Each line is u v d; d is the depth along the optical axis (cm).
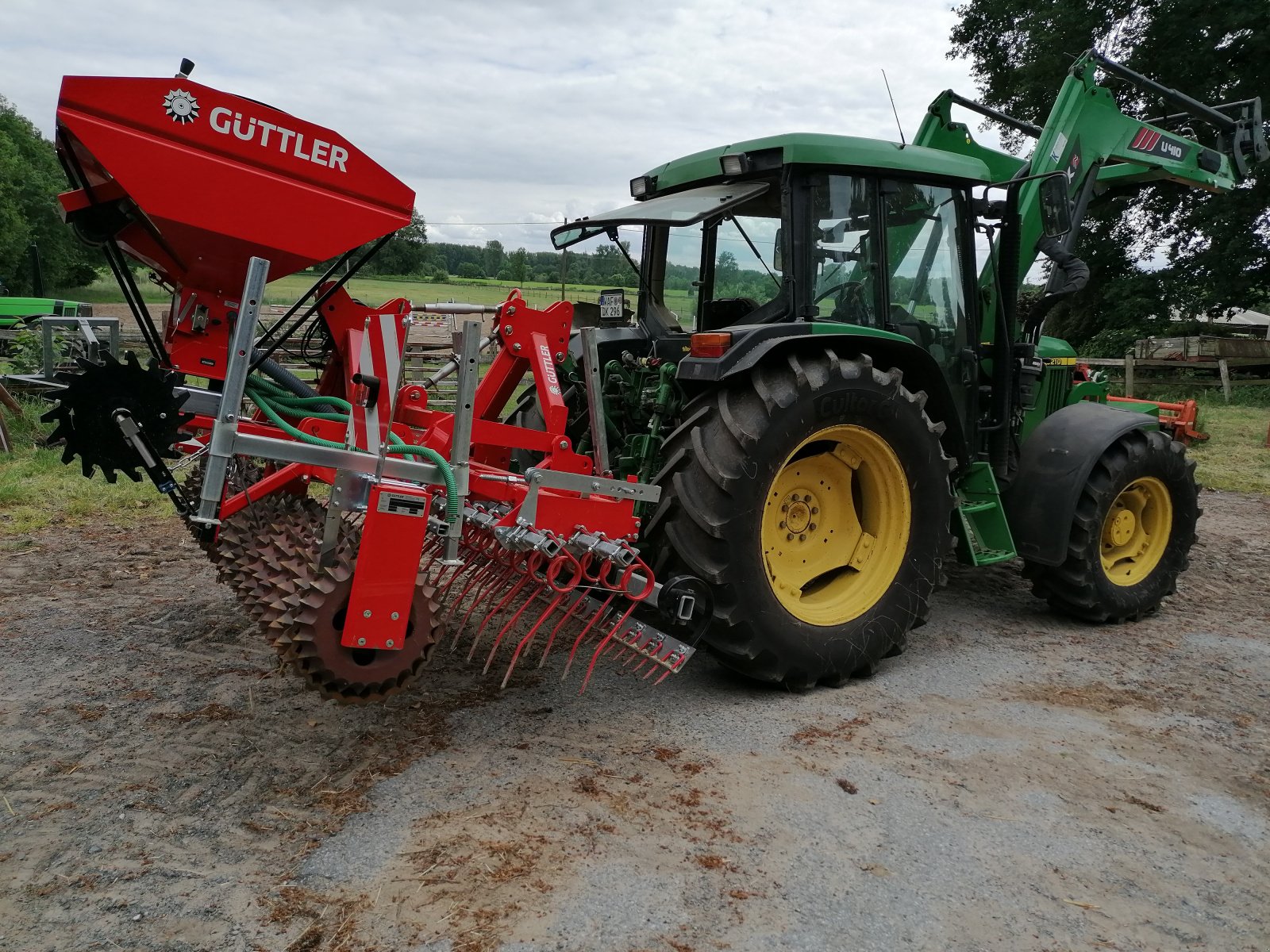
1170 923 217
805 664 343
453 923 208
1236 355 1794
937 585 380
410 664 267
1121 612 445
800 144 351
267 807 256
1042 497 427
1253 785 285
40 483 661
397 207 290
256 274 246
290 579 263
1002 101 2012
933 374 382
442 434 312
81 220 291
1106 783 283
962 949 206
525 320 336
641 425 407
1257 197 1698
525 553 322
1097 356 2028
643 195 440
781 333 339
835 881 229
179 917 208
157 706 319
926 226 407
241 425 300
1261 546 626
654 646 324
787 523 366
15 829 242
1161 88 538
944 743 308
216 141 263
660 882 226
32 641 379
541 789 269
